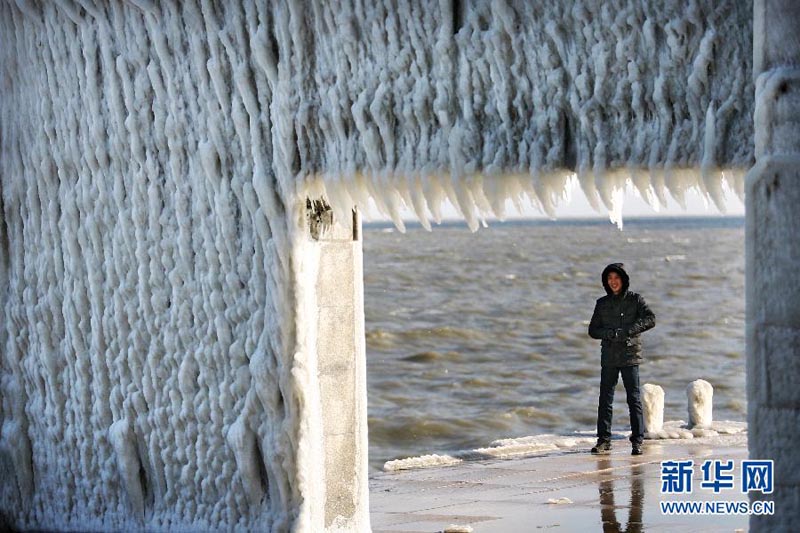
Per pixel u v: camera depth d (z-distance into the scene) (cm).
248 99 850
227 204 870
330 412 880
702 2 662
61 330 994
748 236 625
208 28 864
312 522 852
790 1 611
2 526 1038
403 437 2061
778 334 618
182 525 915
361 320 900
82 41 948
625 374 1421
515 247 14388
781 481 620
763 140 618
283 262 840
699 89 665
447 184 772
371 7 790
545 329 4416
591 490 1190
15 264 1022
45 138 987
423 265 10169
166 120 901
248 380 865
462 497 1167
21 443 1025
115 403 954
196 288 895
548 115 723
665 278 8319
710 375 3027
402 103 782
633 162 692
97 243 957
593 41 703
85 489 984
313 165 832
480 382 2833
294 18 823
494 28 738
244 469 862
